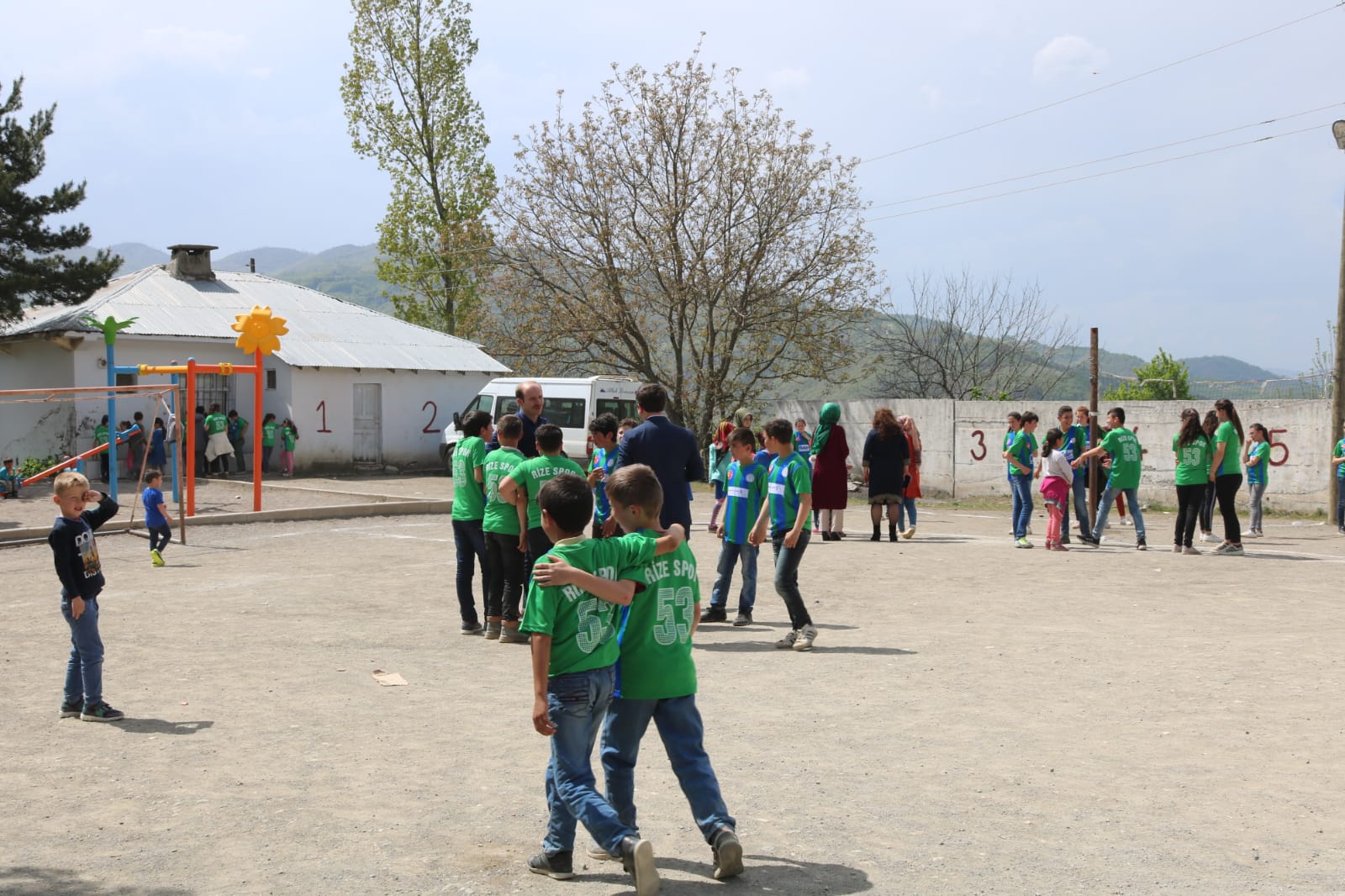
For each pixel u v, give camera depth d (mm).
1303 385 23328
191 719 7008
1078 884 4320
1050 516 16000
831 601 11750
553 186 34938
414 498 23609
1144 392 32375
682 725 4578
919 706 7273
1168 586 12492
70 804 5383
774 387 37188
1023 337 42000
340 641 9648
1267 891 4254
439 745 6418
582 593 4395
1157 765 5961
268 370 31062
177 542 16969
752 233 34750
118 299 30641
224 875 4457
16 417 28844
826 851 4711
